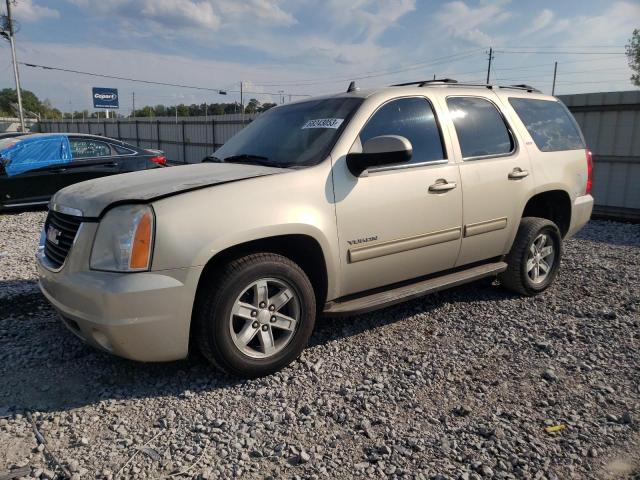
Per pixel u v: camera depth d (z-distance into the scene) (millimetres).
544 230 4859
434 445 2662
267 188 3230
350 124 3664
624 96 9117
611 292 5059
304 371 3455
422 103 4098
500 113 4656
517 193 4562
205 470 2473
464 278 4305
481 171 4270
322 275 3533
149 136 27641
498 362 3592
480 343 3906
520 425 2832
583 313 4492
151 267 2887
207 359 3236
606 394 3148
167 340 2982
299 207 3293
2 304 4734
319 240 3367
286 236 3346
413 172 3834
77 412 2986
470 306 4699
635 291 5078
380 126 3789
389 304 3814
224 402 3084
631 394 3148
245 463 2535
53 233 3422
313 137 3742
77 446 2670
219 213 3039
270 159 3797
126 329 2873
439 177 3977
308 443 2693
